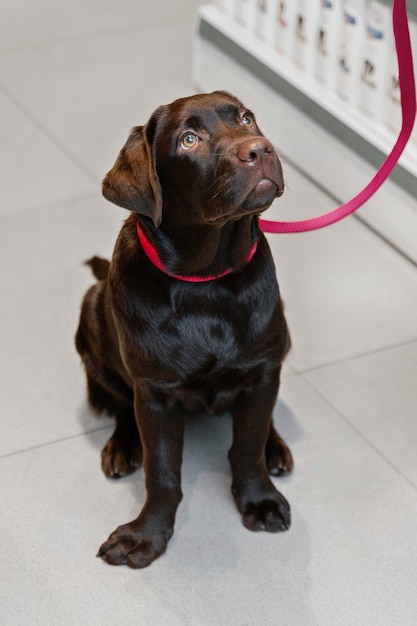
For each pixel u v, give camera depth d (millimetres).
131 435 2732
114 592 2357
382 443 2797
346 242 3646
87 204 3885
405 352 3133
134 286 2295
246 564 2428
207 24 4340
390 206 3562
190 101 2086
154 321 2297
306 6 3771
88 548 2480
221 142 2008
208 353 2316
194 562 2434
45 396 2967
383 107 3596
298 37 3887
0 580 2391
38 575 2406
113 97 4586
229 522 2545
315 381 3018
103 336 2637
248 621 2287
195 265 2225
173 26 5227
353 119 3670
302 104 3887
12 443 2805
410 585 2379
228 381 2391
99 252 3621
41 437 2828
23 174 4055
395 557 2451
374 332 3215
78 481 2680
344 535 2510
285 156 4105
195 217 2125
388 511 2582
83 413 2910
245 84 4219
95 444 2805
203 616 2299
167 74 4766
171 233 2199
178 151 2068
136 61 4887
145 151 2076
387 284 3436
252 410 2453
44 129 4348
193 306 2293
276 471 2674
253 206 1979
